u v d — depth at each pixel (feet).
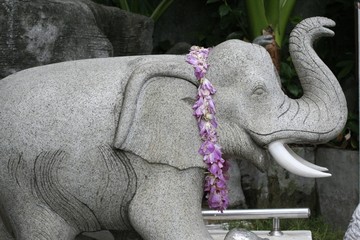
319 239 17.67
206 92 9.64
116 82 9.54
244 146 9.83
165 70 9.60
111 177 9.45
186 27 22.35
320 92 10.11
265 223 17.95
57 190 9.50
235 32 21.02
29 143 9.43
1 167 9.56
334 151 19.06
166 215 9.34
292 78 20.53
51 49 13.19
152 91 9.55
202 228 9.45
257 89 9.75
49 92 9.55
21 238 9.66
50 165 9.43
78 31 13.57
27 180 9.52
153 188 9.41
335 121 9.99
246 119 9.75
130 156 9.42
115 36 15.38
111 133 9.37
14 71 12.79
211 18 22.27
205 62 9.81
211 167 9.59
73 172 9.41
